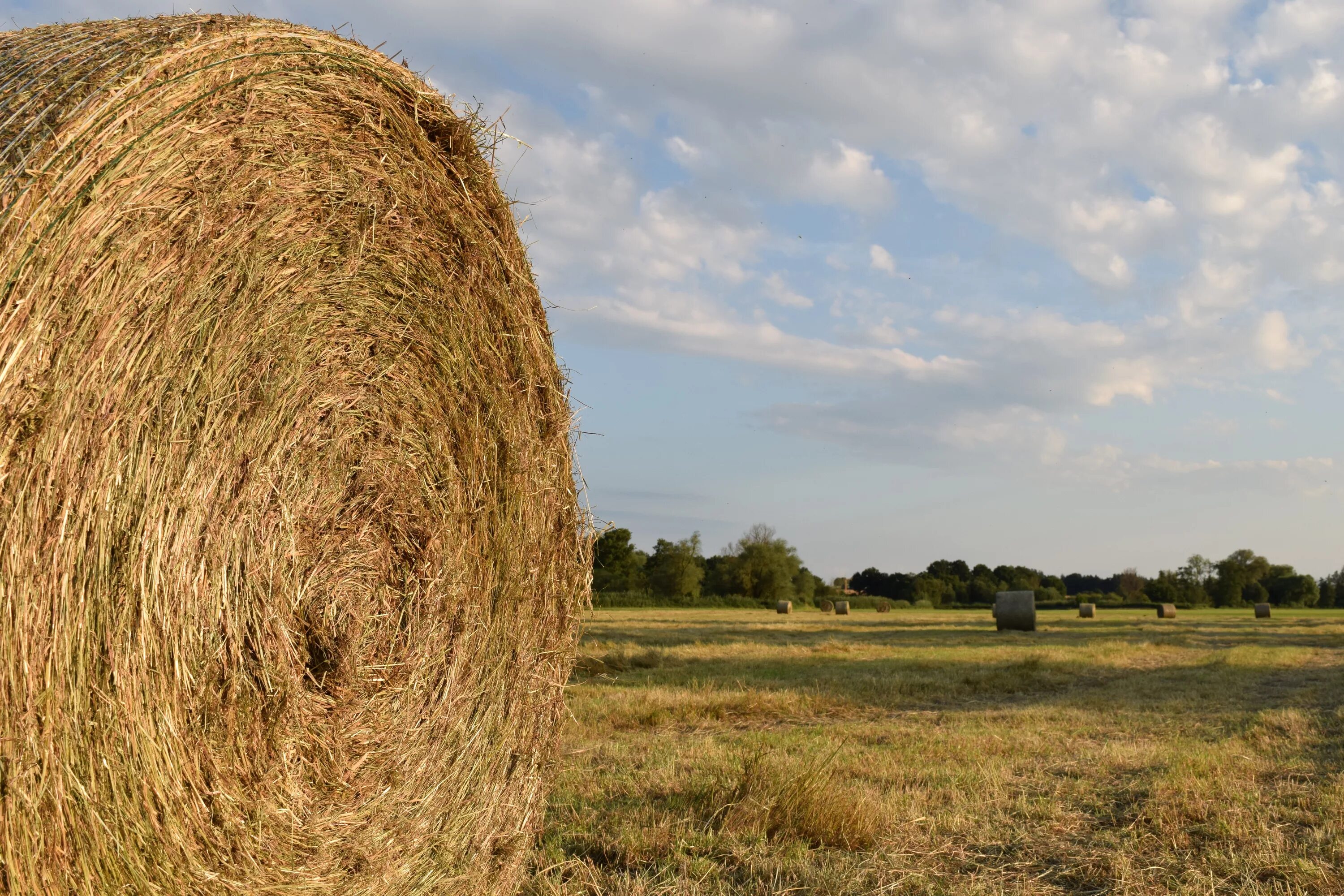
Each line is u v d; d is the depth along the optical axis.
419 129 4.19
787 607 49.12
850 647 21.92
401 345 4.13
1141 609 76.31
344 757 3.81
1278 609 83.94
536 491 4.93
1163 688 14.18
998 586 99.62
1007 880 4.78
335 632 3.80
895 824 5.71
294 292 3.61
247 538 3.41
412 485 4.18
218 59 3.24
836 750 7.86
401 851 4.07
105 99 2.88
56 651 2.73
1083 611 46.81
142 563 3.00
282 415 3.57
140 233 2.97
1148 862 4.99
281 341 3.55
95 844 2.84
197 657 3.20
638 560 77.38
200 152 3.18
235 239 3.33
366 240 3.92
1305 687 14.36
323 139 3.71
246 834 3.36
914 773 7.20
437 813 4.27
